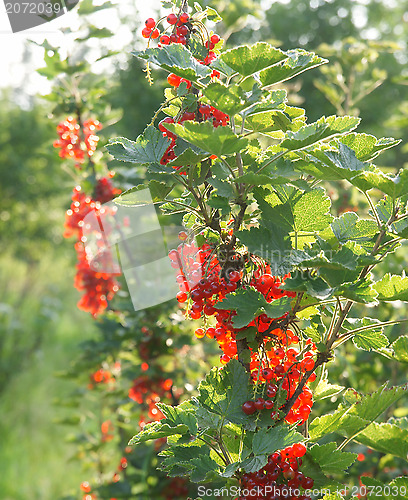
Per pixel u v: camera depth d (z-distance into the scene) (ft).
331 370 8.87
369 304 4.26
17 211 30.35
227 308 4.34
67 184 11.80
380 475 8.48
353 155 4.59
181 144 4.84
